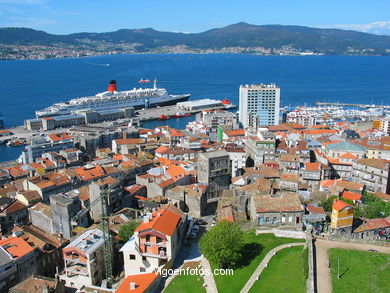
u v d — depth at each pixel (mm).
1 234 145500
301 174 184875
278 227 121062
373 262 97188
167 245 111875
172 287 103438
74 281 113375
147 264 114188
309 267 93562
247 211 140375
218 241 105562
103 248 116875
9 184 192000
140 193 173750
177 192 162875
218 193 180125
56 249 130000
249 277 99875
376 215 132625
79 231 138000
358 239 109125
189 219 144000
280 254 107688
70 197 148375
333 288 87312
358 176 185875
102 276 117062
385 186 174125
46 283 106750
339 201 117250
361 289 86500
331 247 106062
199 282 103500
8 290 105062
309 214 123375
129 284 101125
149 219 121125
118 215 144875
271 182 166375
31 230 142375
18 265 113312
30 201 165000
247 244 115625
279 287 93312
